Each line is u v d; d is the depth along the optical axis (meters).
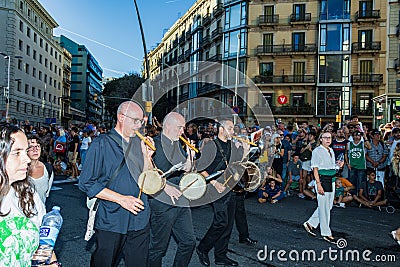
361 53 35.59
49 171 3.92
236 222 5.48
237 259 4.84
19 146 1.97
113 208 2.90
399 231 4.92
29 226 1.96
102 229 2.89
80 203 8.11
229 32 39.72
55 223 2.28
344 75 36.25
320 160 5.67
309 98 37.16
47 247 2.19
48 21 57.62
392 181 8.48
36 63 52.38
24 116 47.94
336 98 36.16
